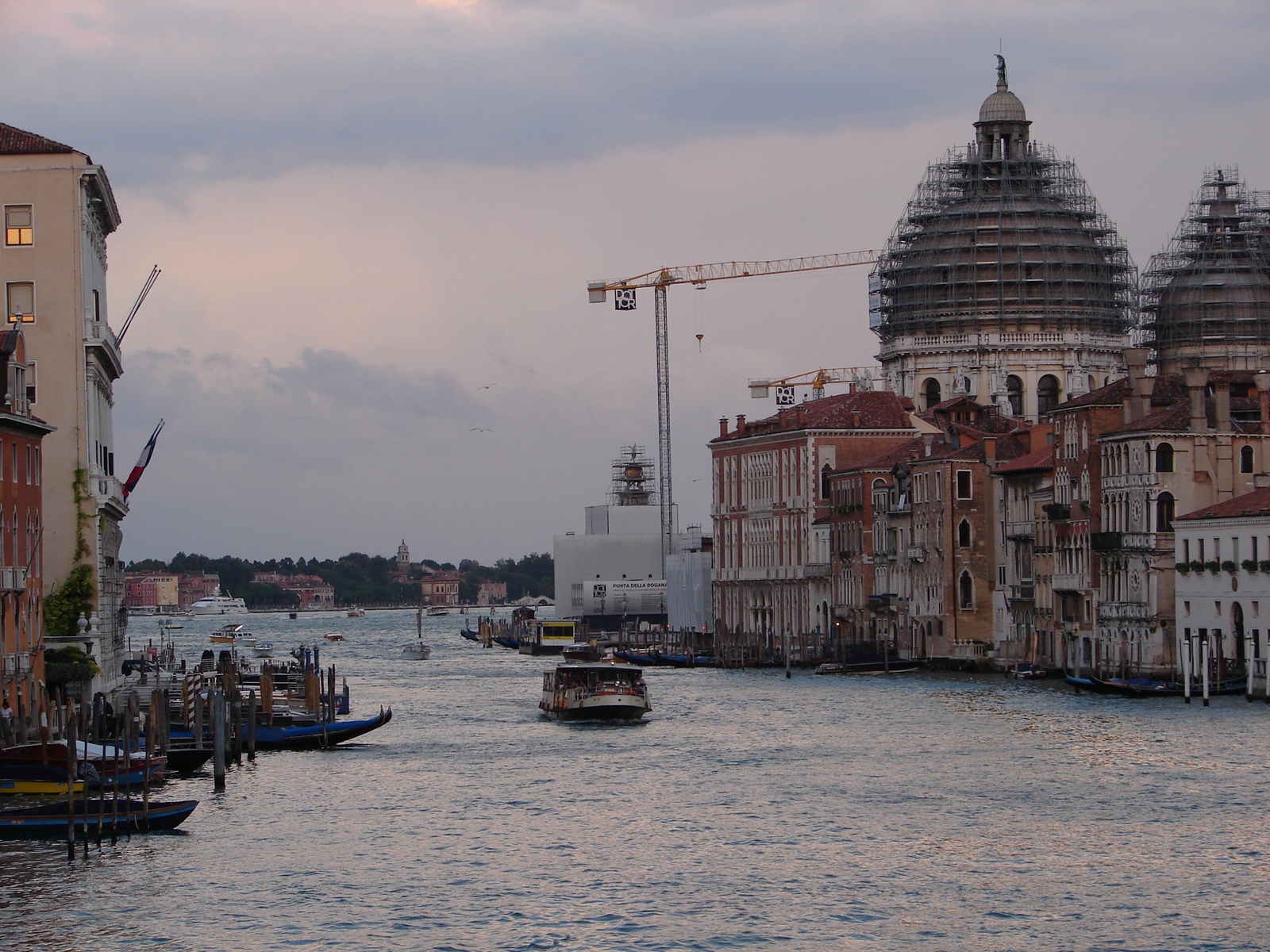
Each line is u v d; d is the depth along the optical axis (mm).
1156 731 123000
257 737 123125
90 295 135625
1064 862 82125
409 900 76438
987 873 80375
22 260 130500
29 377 129500
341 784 106188
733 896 76938
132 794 94750
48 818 87250
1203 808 93375
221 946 69875
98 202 139250
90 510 129750
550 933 71688
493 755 120062
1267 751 111812
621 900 76438
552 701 148250
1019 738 121812
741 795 100688
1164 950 69312
